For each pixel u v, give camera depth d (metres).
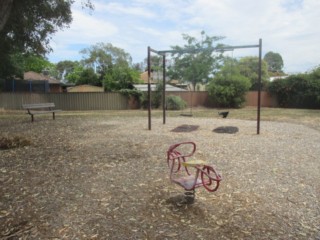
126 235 3.01
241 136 9.02
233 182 4.60
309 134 9.52
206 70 25.27
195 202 3.81
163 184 4.50
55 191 4.23
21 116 17.19
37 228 3.17
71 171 5.23
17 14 10.34
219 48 10.27
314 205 3.74
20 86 28.48
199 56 24.92
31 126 11.95
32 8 10.82
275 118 15.45
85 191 4.23
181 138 8.62
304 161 5.95
